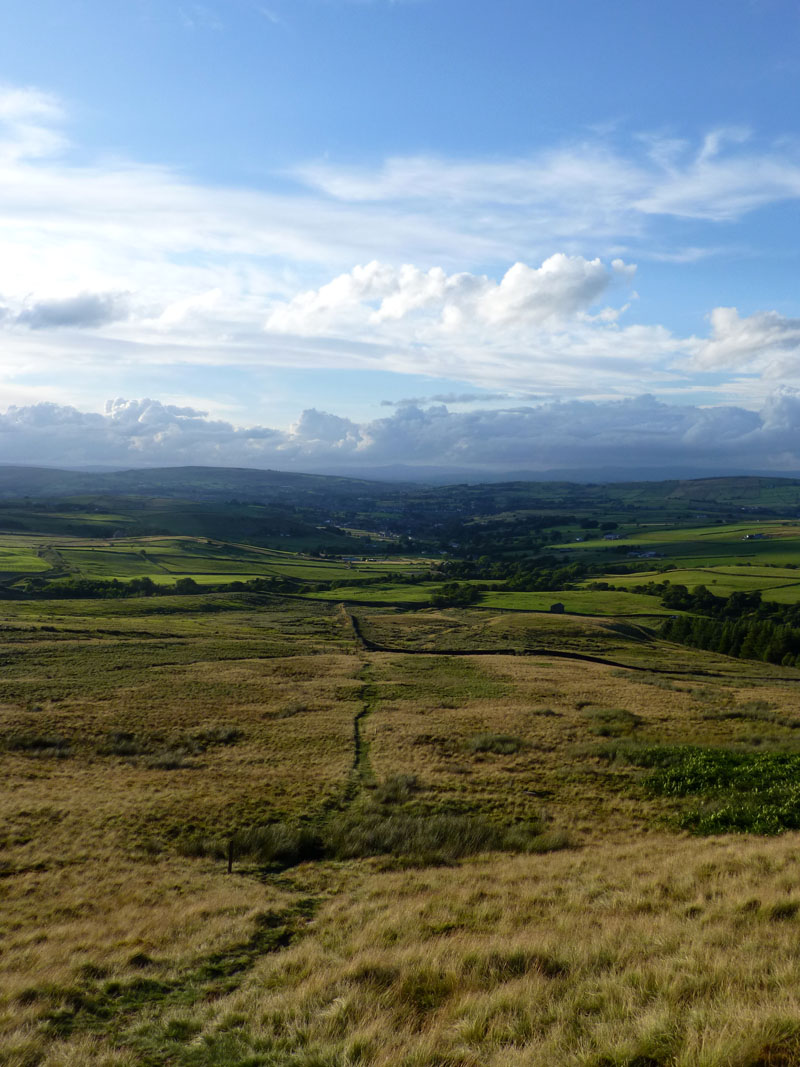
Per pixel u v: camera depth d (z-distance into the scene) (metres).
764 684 63.12
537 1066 6.98
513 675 61.81
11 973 12.09
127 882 18.20
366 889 17.02
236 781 29.06
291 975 11.24
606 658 77.06
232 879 18.53
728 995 7.87
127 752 34.75
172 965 12.29
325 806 25.55
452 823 22.95
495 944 11.16
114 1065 8.48
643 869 16.33
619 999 8.38
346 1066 7.58
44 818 23.70
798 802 22.64
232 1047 8.67
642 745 33.41
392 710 45.44
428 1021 8.66
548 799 26.20
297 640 82.81
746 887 13.26
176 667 59.84
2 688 47.50
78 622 83.06
